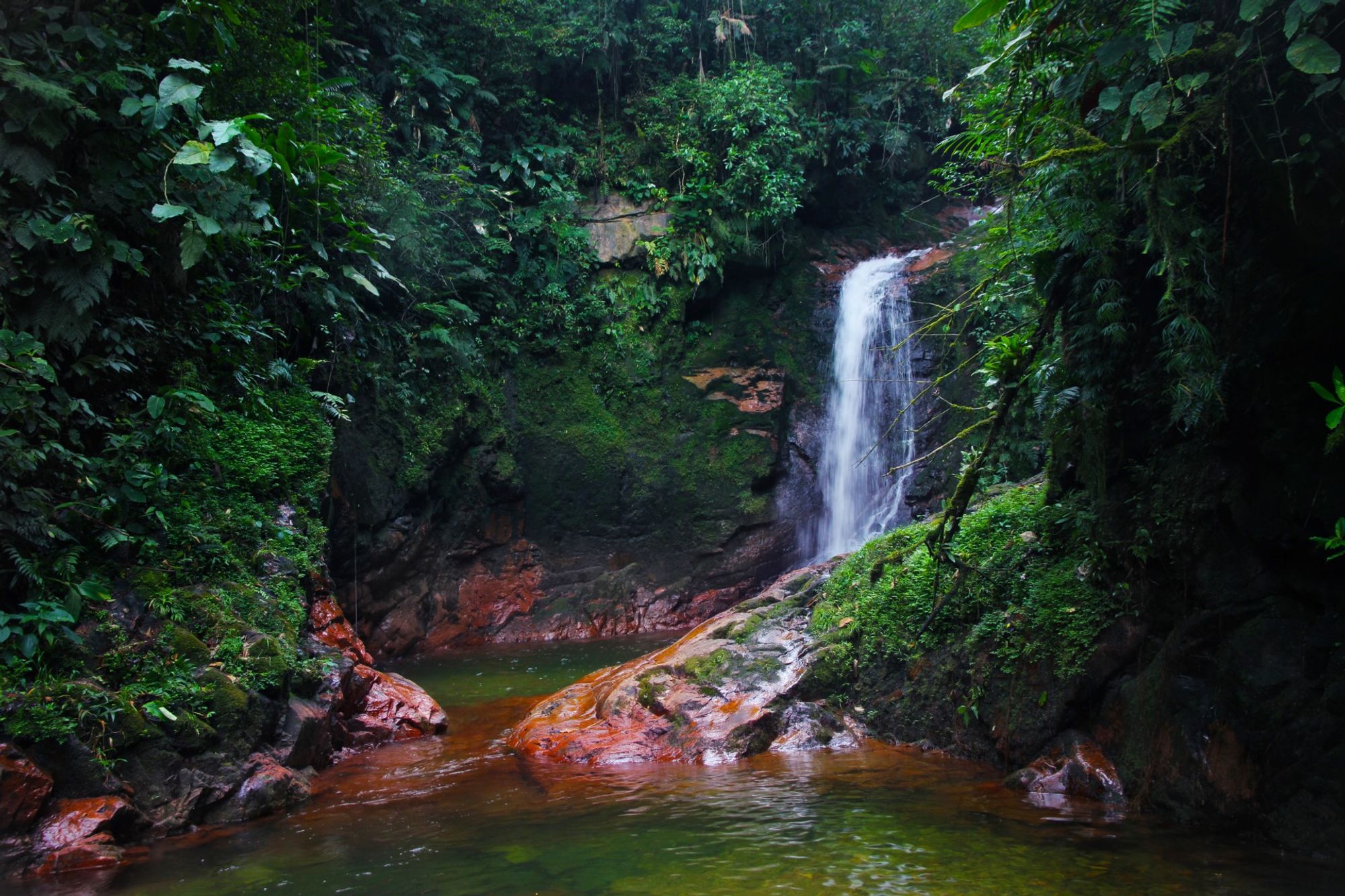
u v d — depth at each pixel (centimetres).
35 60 494
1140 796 420
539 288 1330
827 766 530
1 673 425
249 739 494
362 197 946
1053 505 574
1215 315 414
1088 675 476
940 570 612
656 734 595
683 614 1288
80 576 484
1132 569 474
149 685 466
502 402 1285
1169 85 341
